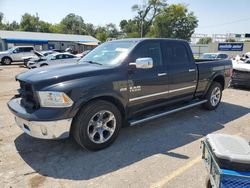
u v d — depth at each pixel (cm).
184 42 555
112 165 363
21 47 2670
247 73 976
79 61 496
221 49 3806
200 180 327
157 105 495
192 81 562
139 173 343
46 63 1845
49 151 405
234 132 504
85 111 376
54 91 352
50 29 9106
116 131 423
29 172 344
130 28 8000
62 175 337
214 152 253
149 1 6469
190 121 566
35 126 356
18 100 425
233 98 841
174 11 6594
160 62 491
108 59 454
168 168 356
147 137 468
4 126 523
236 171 240
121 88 417
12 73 1728
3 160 376
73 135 384
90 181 323
